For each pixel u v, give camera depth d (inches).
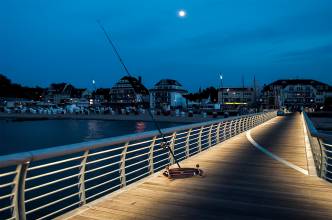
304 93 4790.8
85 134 2087.8
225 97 4731.8
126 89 4712.1
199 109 4028.1
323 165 313.4
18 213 157.8
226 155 458.6
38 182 695.7
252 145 583.5
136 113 3117.6
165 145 317.7
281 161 407.8
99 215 195.8
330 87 4987.7
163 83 4714.6
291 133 853.2
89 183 692.7
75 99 5531.5
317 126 2332.7
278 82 5036.9
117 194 240.8
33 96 6550.2
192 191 255.8
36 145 1632.6
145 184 274.5
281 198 240.1
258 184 282.8
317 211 211.0
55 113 3508.9
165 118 2682.1
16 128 2512.3
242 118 889.5
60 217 189.8
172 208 213.3
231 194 249.8
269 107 4148.6
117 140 233.5
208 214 203.6
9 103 5147.6
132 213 201.3
